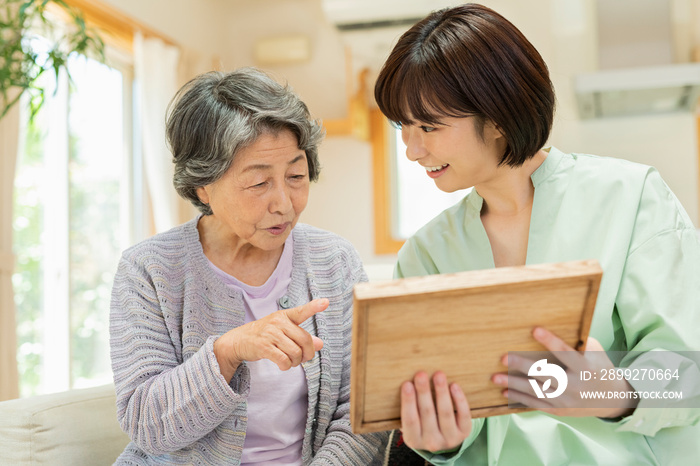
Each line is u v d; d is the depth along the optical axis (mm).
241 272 1248
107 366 3885
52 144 3502
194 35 4875
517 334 817
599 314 1039
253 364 1170
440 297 761
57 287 3498
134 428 1072
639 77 3752
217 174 1092
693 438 994
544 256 1114
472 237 1200
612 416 917
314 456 1202
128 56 4207
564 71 4426
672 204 1067
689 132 4398
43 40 3262
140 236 4250
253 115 1073
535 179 1147
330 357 1233
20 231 3289
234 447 1122
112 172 4035
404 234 5273
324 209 5293
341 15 4402
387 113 1082
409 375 833
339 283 1293
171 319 1167
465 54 993
